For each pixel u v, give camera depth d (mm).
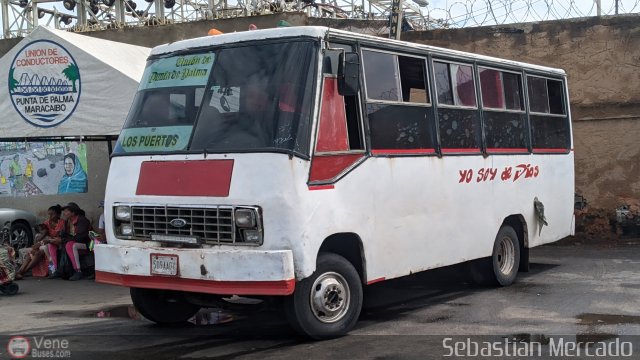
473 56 8922
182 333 7281
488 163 9016
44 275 11688
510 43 14805
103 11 21766
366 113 7078
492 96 9273
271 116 6359
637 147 14070
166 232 6633
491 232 9109
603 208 14305
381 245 7180
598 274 10461
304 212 6215
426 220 7848
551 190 10586
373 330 7125
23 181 17078
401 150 7516
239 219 6207
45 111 10125
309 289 6488
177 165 6633
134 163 6953
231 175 6297
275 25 15719
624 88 14148
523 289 9383
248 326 7594
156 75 7309
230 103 6645
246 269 6090
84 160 16438
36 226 14195
